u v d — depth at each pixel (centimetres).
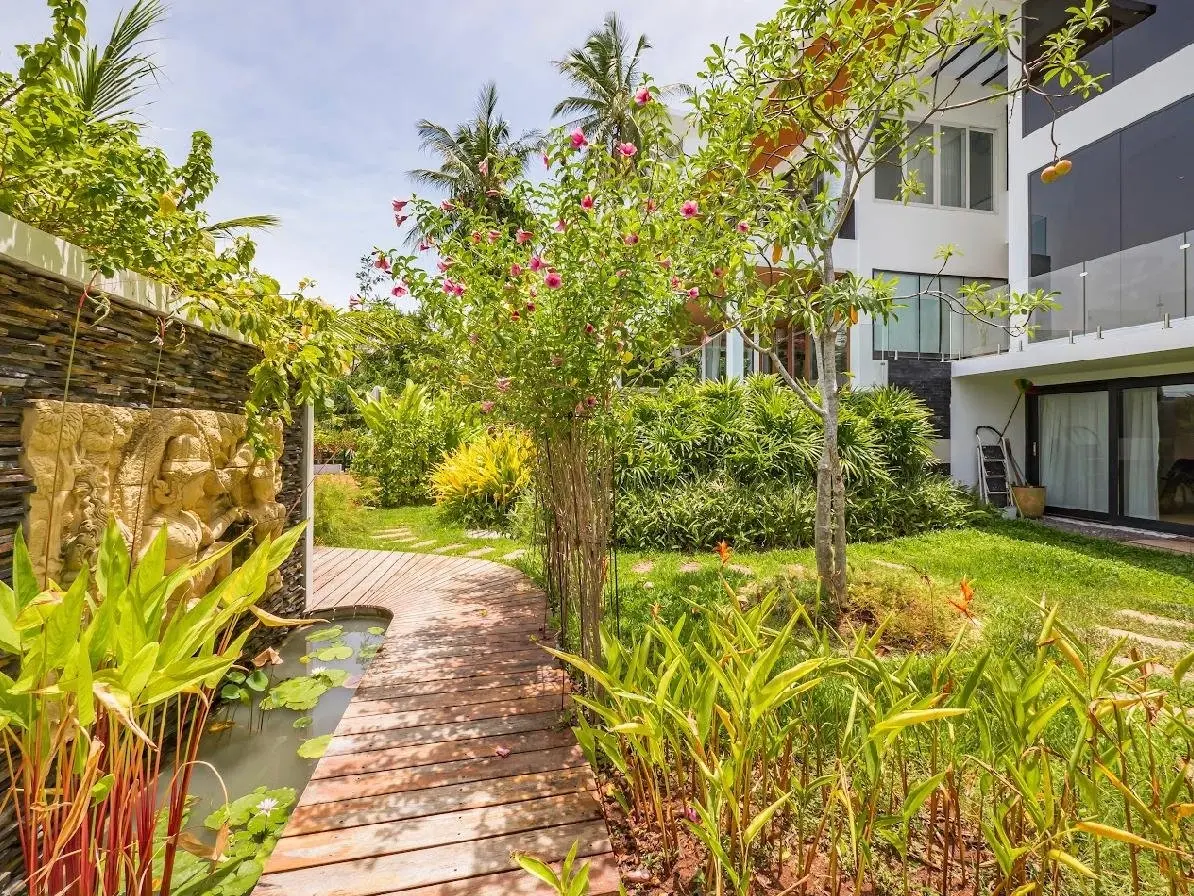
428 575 545
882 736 143
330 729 283
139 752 132
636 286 237
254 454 328
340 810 198
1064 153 751
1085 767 173
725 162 320
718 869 136
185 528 247
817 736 202
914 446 761
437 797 205
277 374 289
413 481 1088
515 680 306
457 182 1752
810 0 302
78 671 110
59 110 180
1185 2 623
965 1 704
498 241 296
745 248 318
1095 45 717
